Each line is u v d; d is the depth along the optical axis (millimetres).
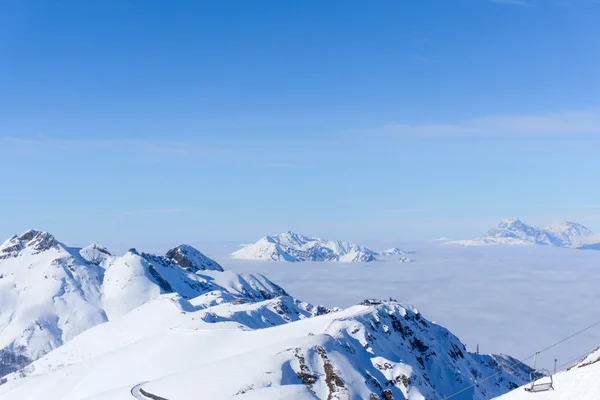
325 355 158000
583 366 66375
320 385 144500
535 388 58344
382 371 182750
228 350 194125
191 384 130875
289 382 137250
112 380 190625
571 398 53719
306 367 148375
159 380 140250
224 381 130500
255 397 118062
